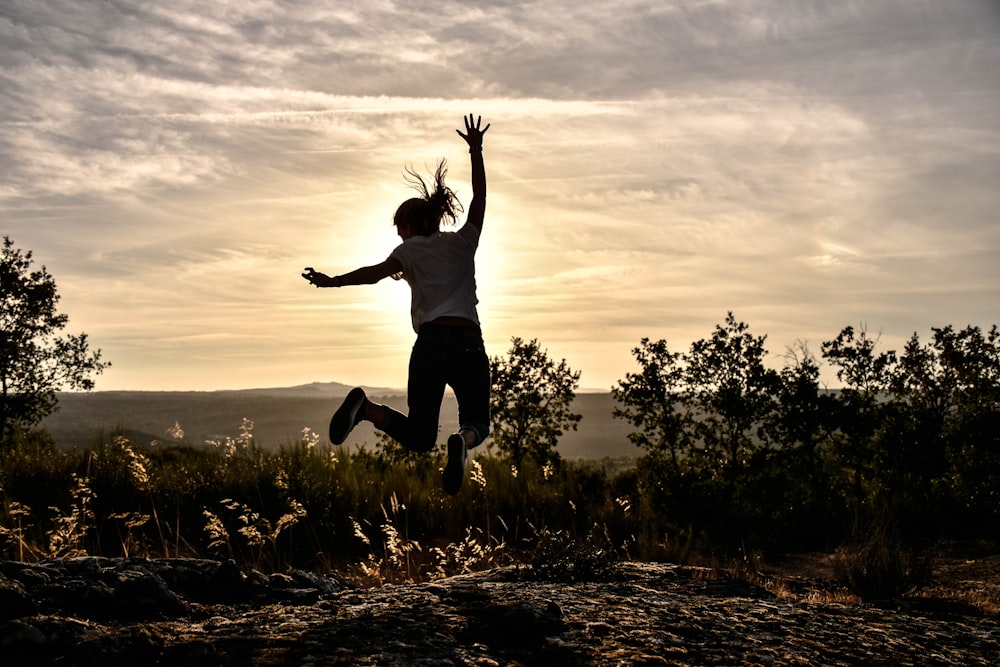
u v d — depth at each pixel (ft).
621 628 13.33
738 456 44.57
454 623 12.87
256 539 31.60
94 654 10.48
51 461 40.75
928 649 14.23
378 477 46.11
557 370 52.85
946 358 46.37
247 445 46.06
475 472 45.42
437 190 15.30
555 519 42.01
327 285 13.99
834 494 43.93
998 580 27.94
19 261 54.60
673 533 41.47
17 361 53.47
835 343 46.60
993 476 42.19
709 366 44.57
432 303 14.40
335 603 14.48
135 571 14.71
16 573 13.42
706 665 11.83
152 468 40.75
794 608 16.38
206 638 11.79
